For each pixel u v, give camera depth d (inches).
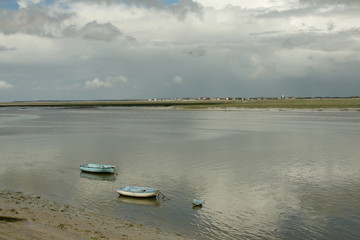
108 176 1334.9
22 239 640.4
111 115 5393.7
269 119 4131.4
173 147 2007.9
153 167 1473.9
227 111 6348.4
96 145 2091.5
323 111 5477.4
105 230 753.0
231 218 896.9
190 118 4530.0
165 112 6333.7
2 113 6141.7
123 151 1876.2
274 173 1354.6
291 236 788.0
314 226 842.2
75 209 935.0
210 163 1546.5
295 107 6131.9
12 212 824.9
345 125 3240.7
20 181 1254.3
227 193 1105.4
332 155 1717.5
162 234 770.8
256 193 1101.1
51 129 3078.2
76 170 1438.2
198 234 795.4
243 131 2832.2
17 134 2674.7
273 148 1952.5
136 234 747.4
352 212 927.7
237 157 1685.5
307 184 1197.7
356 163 1521.9
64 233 695.1
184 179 1277.1
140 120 4222.4
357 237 778.8
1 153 1815.9
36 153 1818.4
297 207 971.9
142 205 998.4
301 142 2178.9
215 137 2461.9
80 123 3784.5
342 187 1154.7
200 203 991.0
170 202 1024.9
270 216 908.0
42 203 969.5
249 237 783.1
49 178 1302.9
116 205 998.4
